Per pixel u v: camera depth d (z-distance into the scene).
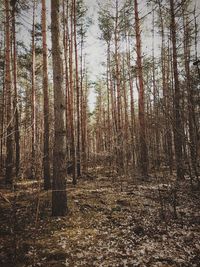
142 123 13.55
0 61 18.08
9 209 7.59
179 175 11.79
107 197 9.84
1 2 14.54
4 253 5.34
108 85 27.03
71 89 13.14
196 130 6.57
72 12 14.54
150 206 8.77
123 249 5.58
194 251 5.43
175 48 12.19
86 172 17.81
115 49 19.02
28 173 12.62
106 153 16.62
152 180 12.89
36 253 5.39
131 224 7.09
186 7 13.70
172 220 7.33
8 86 11.82
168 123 7.62
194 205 8.53
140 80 13.82
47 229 6.59
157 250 5.50
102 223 7.16
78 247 5.68
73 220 7.25
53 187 7.61
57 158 7.59
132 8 16.28
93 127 43.00
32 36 15.95
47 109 10.95
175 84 11.77
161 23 18.17
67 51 14.82
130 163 15.06
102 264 4.95
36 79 22.47
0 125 17.92
